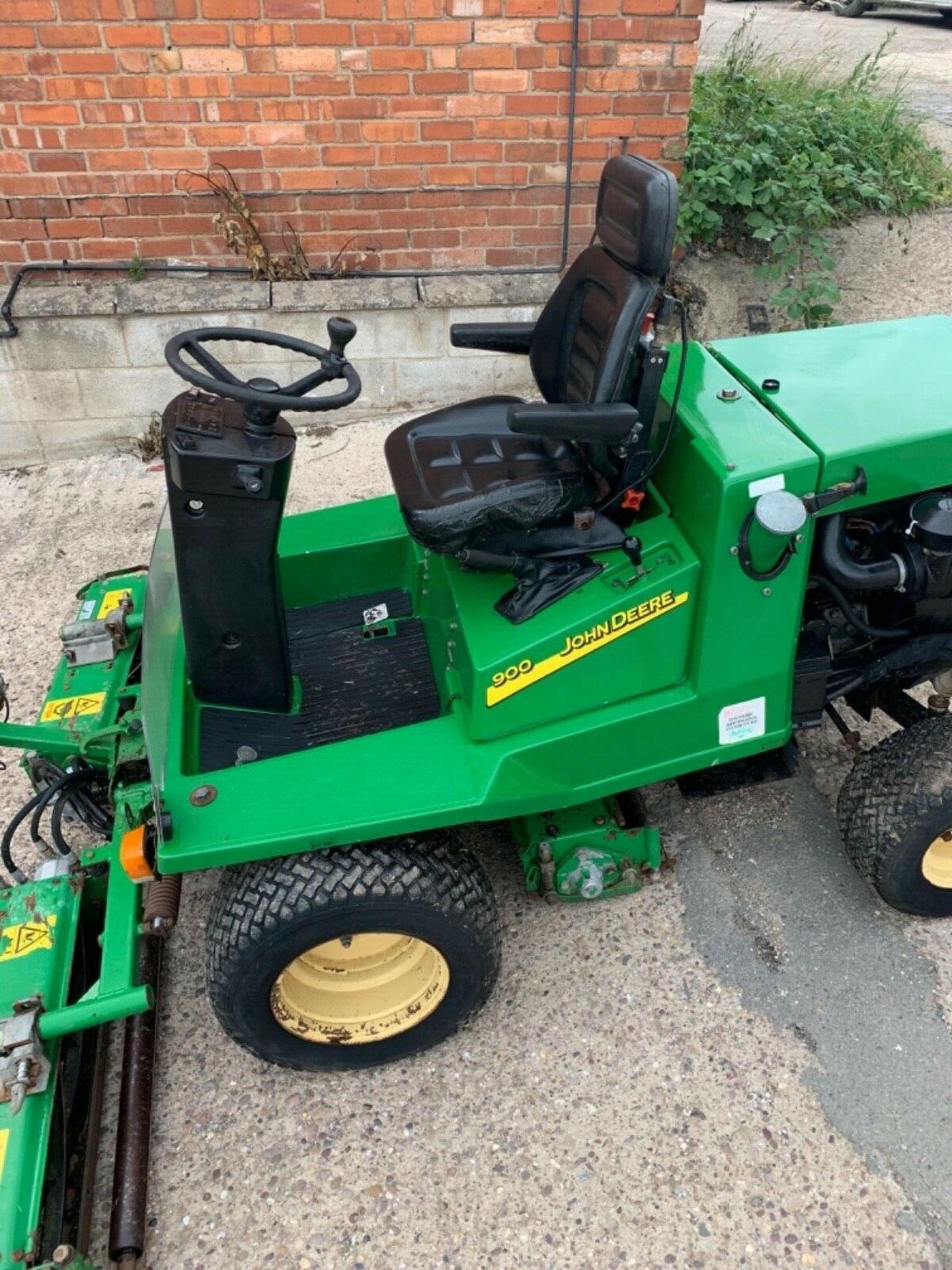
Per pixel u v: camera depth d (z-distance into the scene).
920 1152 2.18
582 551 2.31
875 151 5.95
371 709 2.66
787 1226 2.07
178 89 4.38
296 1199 2.18
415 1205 2.15
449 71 4.43
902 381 2.46
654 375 2.27
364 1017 2.33
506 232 4.88
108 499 4.66
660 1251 2.05
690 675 2.32
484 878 2.30
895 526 2.40
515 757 2.20
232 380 2.23
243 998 2.16
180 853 2.02
